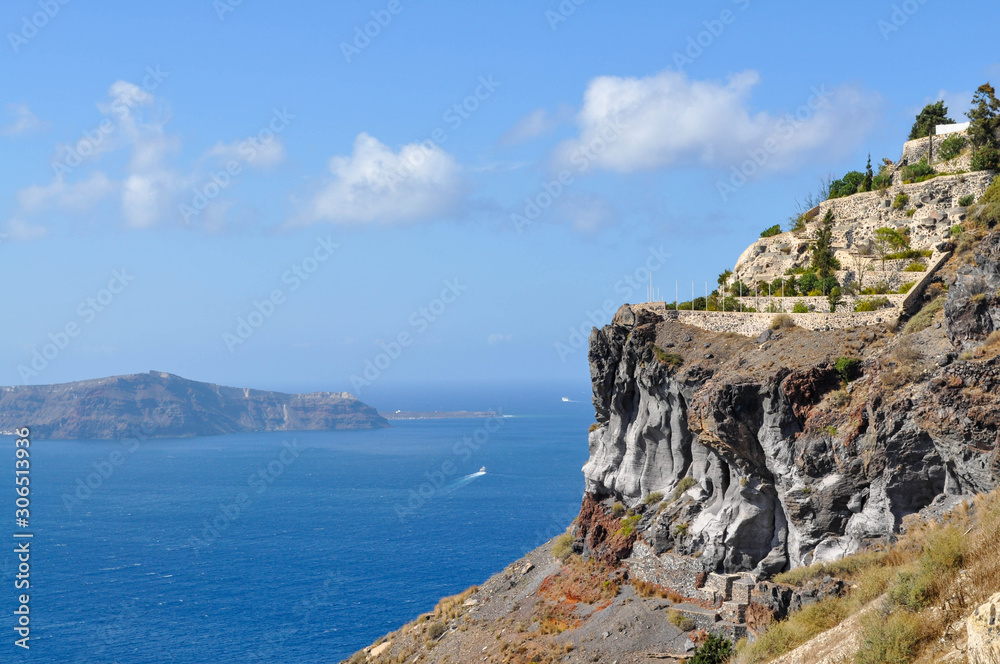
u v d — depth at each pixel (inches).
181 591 7253.9
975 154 3398.1
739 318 3095.5
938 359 2394.2
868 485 2445.9
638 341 3253.0
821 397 2640.3
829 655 1501.0
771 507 2746.1
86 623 6363.2
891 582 1549.0
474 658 3043.8
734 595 2576.3
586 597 3085.6
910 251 3329.2
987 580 1318.9
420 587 7091.5
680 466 3122.5
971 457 2170.3
